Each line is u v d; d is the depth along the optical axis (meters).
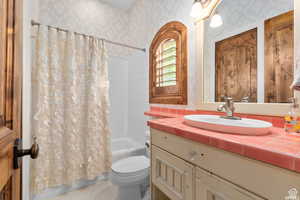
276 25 0.87
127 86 2.68
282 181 0.44
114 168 1.37
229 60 1.12
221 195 0.60
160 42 1.73
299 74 0.65
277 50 0.87
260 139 0.60
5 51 0.40
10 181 0.44
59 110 1.54
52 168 1.50
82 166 1.67
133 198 1.42
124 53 2.61
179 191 0.82
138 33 2.28
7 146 0.39
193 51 1.35
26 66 0.94
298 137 0.63
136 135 2.36
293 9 0.81
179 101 1.47
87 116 1.70
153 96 1.86
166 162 0.91
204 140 0.66
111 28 2.46
